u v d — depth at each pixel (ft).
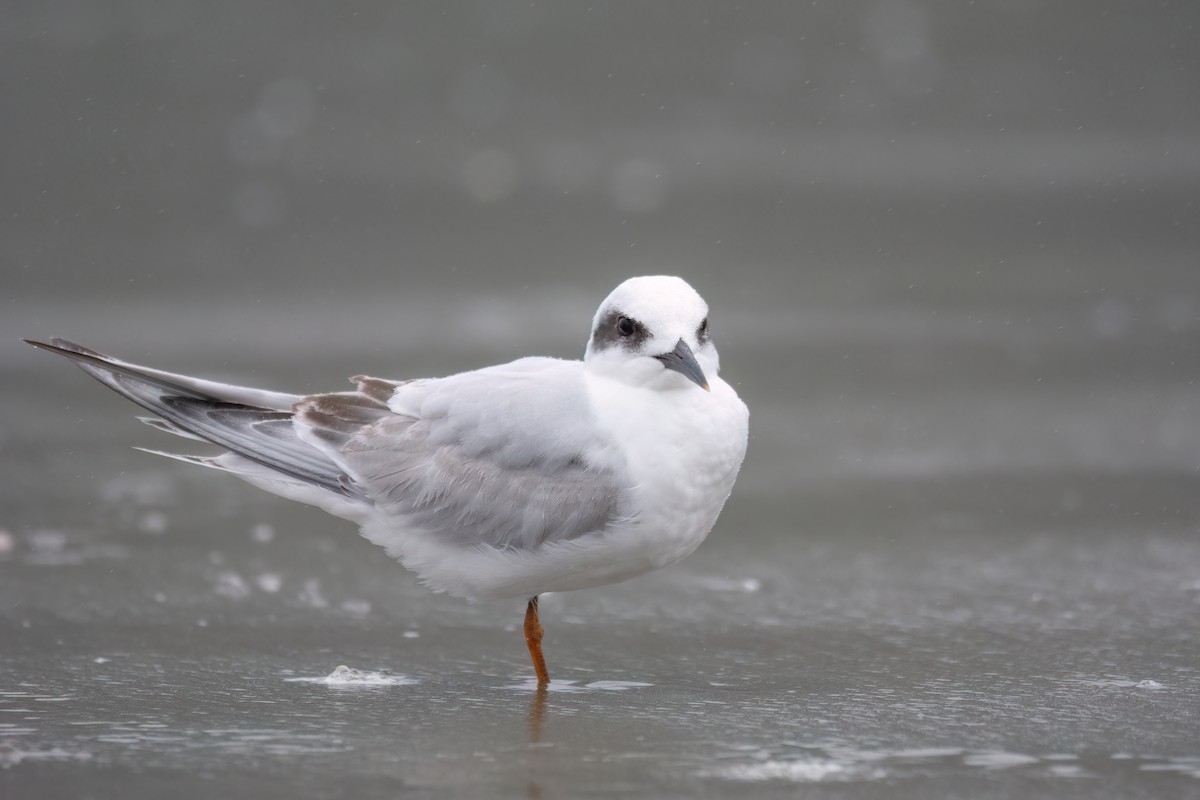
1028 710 26.81
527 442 29.40
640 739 25.34
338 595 35.19
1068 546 38.50
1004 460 46.52
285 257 69.77
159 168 79.25
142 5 95.61
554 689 28.60
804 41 99.66
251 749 24.76
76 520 40.70
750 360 56.95
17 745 24.93
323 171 80.94
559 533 28.94
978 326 61.41
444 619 33.60
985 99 92.73
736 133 88.33
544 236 73.10
